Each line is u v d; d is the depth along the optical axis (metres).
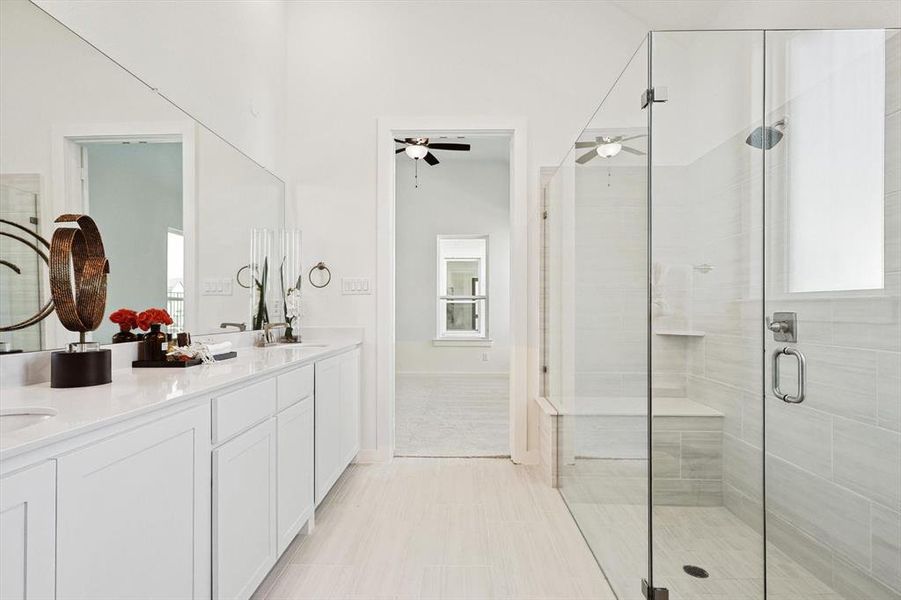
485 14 3.14
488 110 3.12
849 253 1.54
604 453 1.88
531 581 1.74
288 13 3.19
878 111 1.50
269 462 1.63
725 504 1.53
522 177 3.08
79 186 1.46
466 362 6.36
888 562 1.50
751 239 1.61
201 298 2.16
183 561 1.14
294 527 1.86
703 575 1.51
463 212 6.42
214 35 2.33
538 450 3.03
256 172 2.72
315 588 1.68
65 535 0.80
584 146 2.18
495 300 6.37
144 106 1.78
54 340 1.36
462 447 3.36
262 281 2.75
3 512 0.70
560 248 2.62
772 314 1.58
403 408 4.60
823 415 1.54
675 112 1.61
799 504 1.53
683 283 1.59
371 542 2.01
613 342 1.82
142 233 1.76
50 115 1.35
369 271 3.13
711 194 1.60
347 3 3.17
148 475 1.02
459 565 1.83
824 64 1.58
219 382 1.31
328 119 3.15
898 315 1.48
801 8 2.11
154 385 1.26
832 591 1.51
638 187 1.66
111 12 1.66
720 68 1.61
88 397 1.10
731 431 1.56
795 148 1.60
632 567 1.62
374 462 3.06
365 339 3.11
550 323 2.90
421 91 3.13
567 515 2.28
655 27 3.04
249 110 2.69
